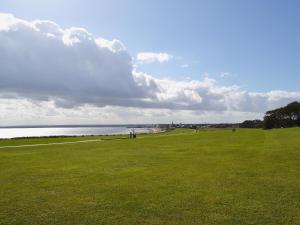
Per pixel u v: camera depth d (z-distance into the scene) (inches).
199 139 2401.6
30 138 3289.9
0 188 683.4
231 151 1360.7
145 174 829.2
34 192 642.2
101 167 975.0
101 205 539.8
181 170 878.4
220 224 437.7
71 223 452.8
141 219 464.4
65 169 945.5
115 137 3373.5
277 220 448.5
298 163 948.6
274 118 6284.5
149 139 2632.9
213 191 621.3
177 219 461.7
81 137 3503.9
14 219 473.1
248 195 585.3
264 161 1012.5
